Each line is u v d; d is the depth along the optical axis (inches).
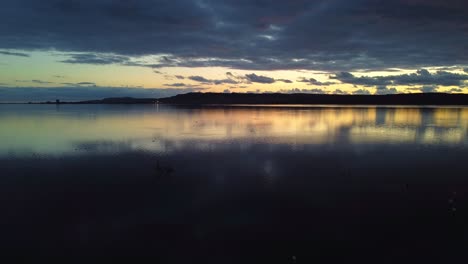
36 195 531.8
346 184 588.4
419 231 393.7
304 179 620.1
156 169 701.3
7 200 509.7
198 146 1013.8
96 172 676.1
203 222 429.1
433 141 1112.2
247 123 1909.4
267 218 440.8
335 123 1892.2
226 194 535.2
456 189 551.2
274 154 873.5
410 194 529.0
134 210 469.1
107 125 1790.1
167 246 367.9
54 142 1102.4
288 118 2390.5
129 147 995.9
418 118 2379.4
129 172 674.2
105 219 438.9
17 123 1936.5
